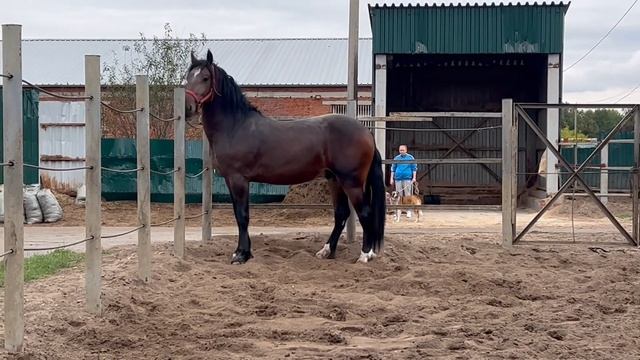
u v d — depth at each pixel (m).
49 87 32.12
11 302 5.59
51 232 15.95
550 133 21.36
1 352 5.63
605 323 7.14
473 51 21.66
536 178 24.16
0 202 16.98
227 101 10.50
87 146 6.95
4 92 5.46
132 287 8.21
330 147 10.49
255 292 8.47
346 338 6.62
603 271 9.91
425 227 16.80
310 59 34.69
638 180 12.26
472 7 21.59
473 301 8.20
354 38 16.88
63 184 20.83
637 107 12.11
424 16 21.67
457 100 26.31
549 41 21.44
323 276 9.61
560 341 6.50
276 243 11.89
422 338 6.55
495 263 10.86
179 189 10.23
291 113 31.44
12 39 5.43
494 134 25.58
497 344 6.39
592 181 23.36
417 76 26.36
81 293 7.84
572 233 13.79
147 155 8.51
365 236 10.60
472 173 25.67
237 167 10.46
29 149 19.28
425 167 25.73
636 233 12.23
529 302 8.30
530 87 25.69
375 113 21.14
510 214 12.27
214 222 18.11
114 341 6.30
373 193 10.67
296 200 19.64
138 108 8.45
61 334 6.45
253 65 33.88
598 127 46.34
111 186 20.59
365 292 8.74
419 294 8.70
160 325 6.94
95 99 6.89
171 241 12.72
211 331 6.78
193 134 23.86
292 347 6.29
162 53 23.73
